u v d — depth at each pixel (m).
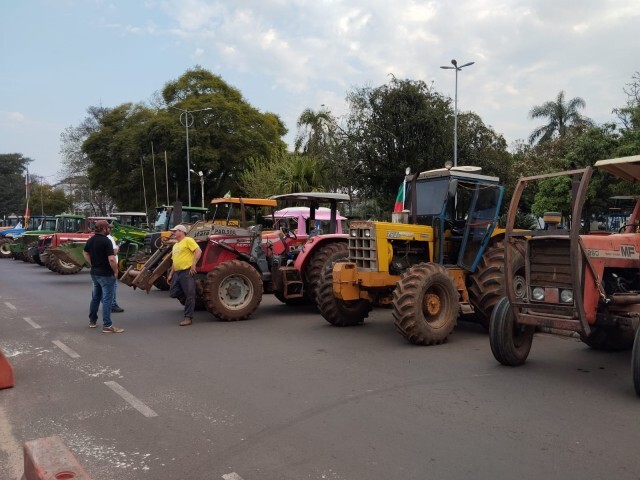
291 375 6.22
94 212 65.81
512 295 6.14
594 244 5.80
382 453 4.07
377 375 6.15
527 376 6.09
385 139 27.05
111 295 9.03
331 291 9.05
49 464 2.86
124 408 5.19
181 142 39.62
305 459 3.99
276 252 11.60
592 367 6.48
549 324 5.82
